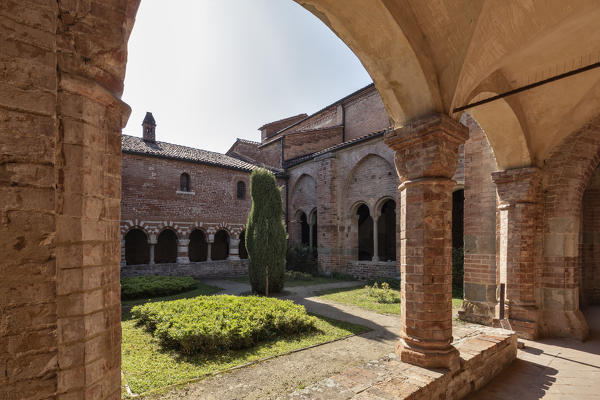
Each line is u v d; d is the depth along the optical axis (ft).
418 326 13.20
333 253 56.13
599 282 35.40
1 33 4.68
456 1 11.72
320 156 59.16
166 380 15.05
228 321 20.33
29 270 4.72
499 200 23.40
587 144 21.83
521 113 20.72
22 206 4.70
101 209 6.09
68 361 5.40
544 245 23.02
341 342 20.81
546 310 22.68
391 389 10.87
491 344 15.93
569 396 13.93
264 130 91.30
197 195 57.21
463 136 13.70
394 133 13.97
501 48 13.28
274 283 39.01
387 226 63.98
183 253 55.06
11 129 4.67
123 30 6.34
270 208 40.01
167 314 22.12
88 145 5.82
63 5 5.53
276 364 17.10
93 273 5.85
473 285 25.85
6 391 4.50
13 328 4.56
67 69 5.55
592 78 18.86
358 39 12.60
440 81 13.14
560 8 12.67
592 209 35.88
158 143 60.29
